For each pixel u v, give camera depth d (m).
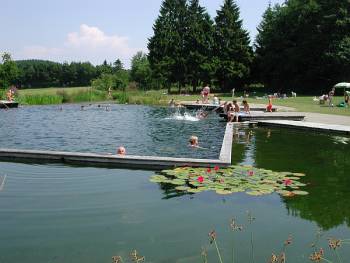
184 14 60.97
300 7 54.06
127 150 12.37
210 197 6.98
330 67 50.44
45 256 4.67
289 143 13.41
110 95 43.69
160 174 8.70
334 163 10.08
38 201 6.72
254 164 10.01
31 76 97.69
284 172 8.93
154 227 5.57
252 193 7.18
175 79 58.28
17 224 5.67
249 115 19.89
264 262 4.51
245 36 58.22
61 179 8.23
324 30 50.22
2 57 49.16
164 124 19.44
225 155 10.02
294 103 32.34
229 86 59.12
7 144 13.52
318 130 16.03
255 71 59.66
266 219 5.93
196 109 29.33
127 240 5.12
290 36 55.81
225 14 58.22
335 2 49.38
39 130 17.11
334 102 32.88
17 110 28.33
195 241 5.08
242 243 5.03
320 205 6.61
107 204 6.57
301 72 55.44
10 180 8.13
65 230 5.46
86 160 9.76
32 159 10.14
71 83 102.00
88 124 19.44
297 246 4.96
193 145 13.18
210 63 56.91
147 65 70.81
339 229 5.56
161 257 4.62
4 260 4.57
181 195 7.10
